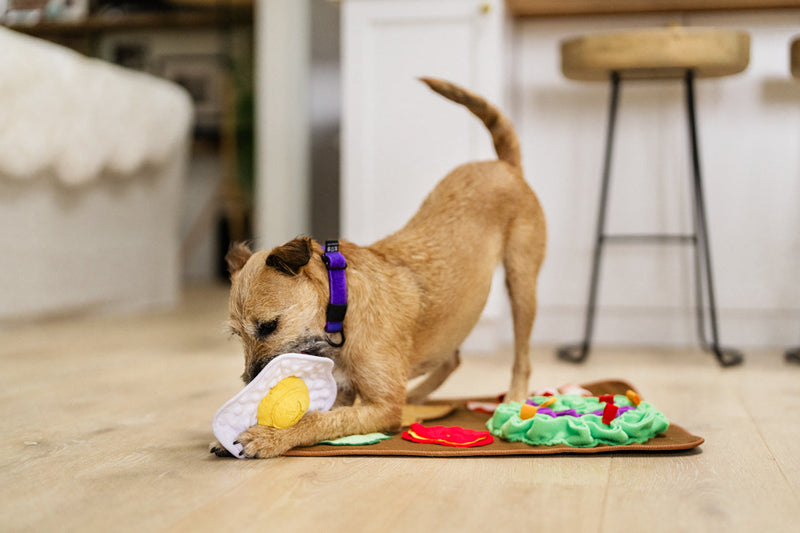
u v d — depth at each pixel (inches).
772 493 58.7
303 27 218.2
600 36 122.3
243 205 296.0
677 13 144.9
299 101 217.8
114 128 177.2
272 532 50.3
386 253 78.8
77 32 267.1
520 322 92.2
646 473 64.0
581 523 52.0
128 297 199.9
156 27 293.6
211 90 303.9
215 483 60.8
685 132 144.3
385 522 52.0
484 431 75.3
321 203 225.5
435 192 88.8
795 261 142.5
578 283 150.3
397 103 136.9
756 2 136.5
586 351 131.2
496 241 88.2
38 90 152.7
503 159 95.8
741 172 143.3
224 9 287.1
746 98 142.3
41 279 167.0
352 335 72.4
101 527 51.3
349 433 72.7
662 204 146.1
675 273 146.6
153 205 208.5
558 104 149.1
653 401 95.9
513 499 57.0
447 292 80.8
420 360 81.9
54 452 70.7
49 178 165.9
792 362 127.8
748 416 87.0
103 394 99.1
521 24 149.8
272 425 69.0
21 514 53.9
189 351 137.4
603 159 147.9
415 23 135.5
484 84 133.6
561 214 150.1
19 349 137.6
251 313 69.1
